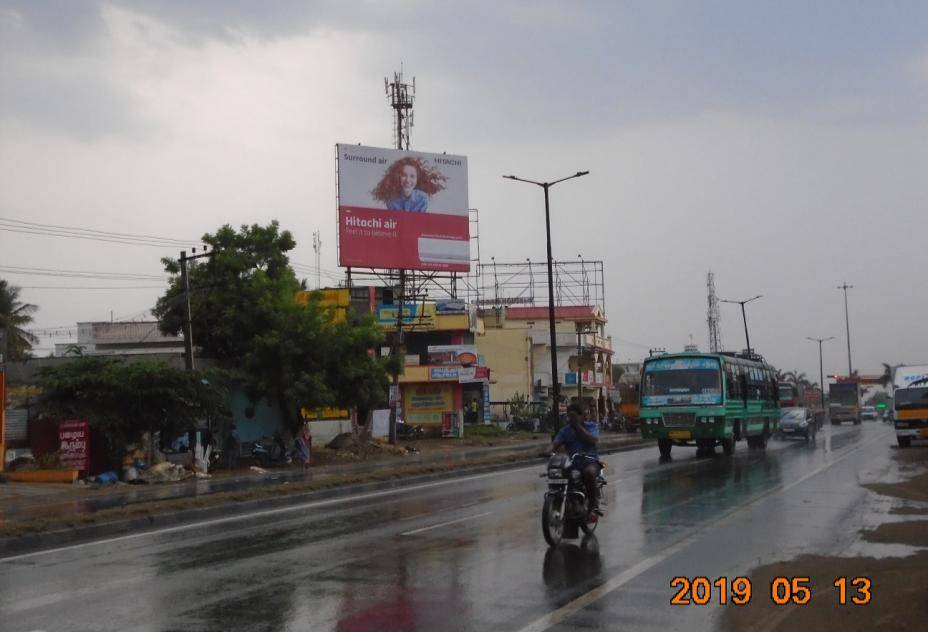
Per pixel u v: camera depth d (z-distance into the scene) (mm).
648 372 32156
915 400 35344
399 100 52938
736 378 33469
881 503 16734
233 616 8406
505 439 50500
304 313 33125
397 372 36531
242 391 35562
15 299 53875
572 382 72375
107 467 26469
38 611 8773
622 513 15820
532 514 15883
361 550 12125
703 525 14164
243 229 36094
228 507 17812
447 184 49188
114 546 13219
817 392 96500
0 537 13273
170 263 35969
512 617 8312
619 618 8266
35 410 26531
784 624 7984
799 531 13328
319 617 8344
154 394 26672
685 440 31766
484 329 65812
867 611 8336
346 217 46375
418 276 50188
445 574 10328
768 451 35219
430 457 35625
